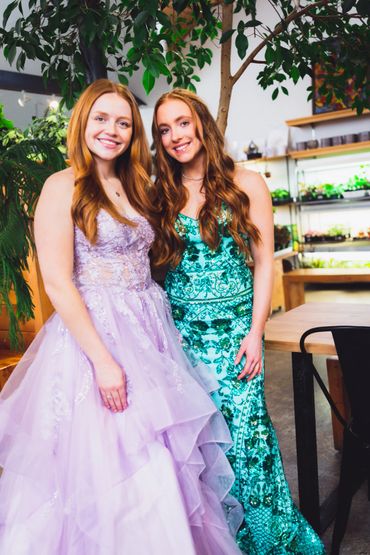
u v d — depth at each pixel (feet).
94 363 5.35
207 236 6.15
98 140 5.75
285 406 12.42
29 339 11.46
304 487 7.09
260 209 6.36
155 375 5.55
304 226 28.86
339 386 9.50
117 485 5.15
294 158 28.04
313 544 6.44
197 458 5.72
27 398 5.80
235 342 6.35
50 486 5.44
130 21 7.25
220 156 6.29
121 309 5.72
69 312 5.33
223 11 8.70
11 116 23.18
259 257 6.47
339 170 27.61
